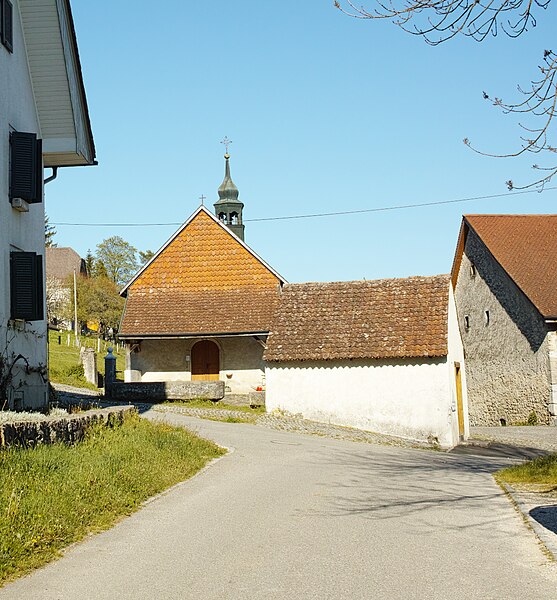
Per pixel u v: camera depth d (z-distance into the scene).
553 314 32.69
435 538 8.89
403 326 28.30
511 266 35.69
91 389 37.31
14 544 7.54
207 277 36.56
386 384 27.45
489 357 38.41
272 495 12.13
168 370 36.16
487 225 38.84
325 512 10.69
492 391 38.12
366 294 30.47
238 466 15.88
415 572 7.23
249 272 36.31
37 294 17.12
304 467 16.53
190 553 7.98
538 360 33.91
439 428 26.53
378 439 25.50
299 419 28.28
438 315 28.27
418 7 8.28
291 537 8.85
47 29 18.41
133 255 99.44
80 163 20.17
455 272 42.16
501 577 7.05
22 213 17.89
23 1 18.22
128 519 9.82
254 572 7.20
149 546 8.29
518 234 38.09
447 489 13.52
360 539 8.79
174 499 11.43
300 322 29.94
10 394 16.81
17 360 17.09
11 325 16.98
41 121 19.08
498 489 13.53
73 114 19.05
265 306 35.31
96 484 10.45
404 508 11.18
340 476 15.21
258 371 35.41
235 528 9.34
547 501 11.83
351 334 28.73
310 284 31.78
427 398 26.84
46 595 6.41
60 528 8.43
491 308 37.97
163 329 35.00
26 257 17.03
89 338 70.75
